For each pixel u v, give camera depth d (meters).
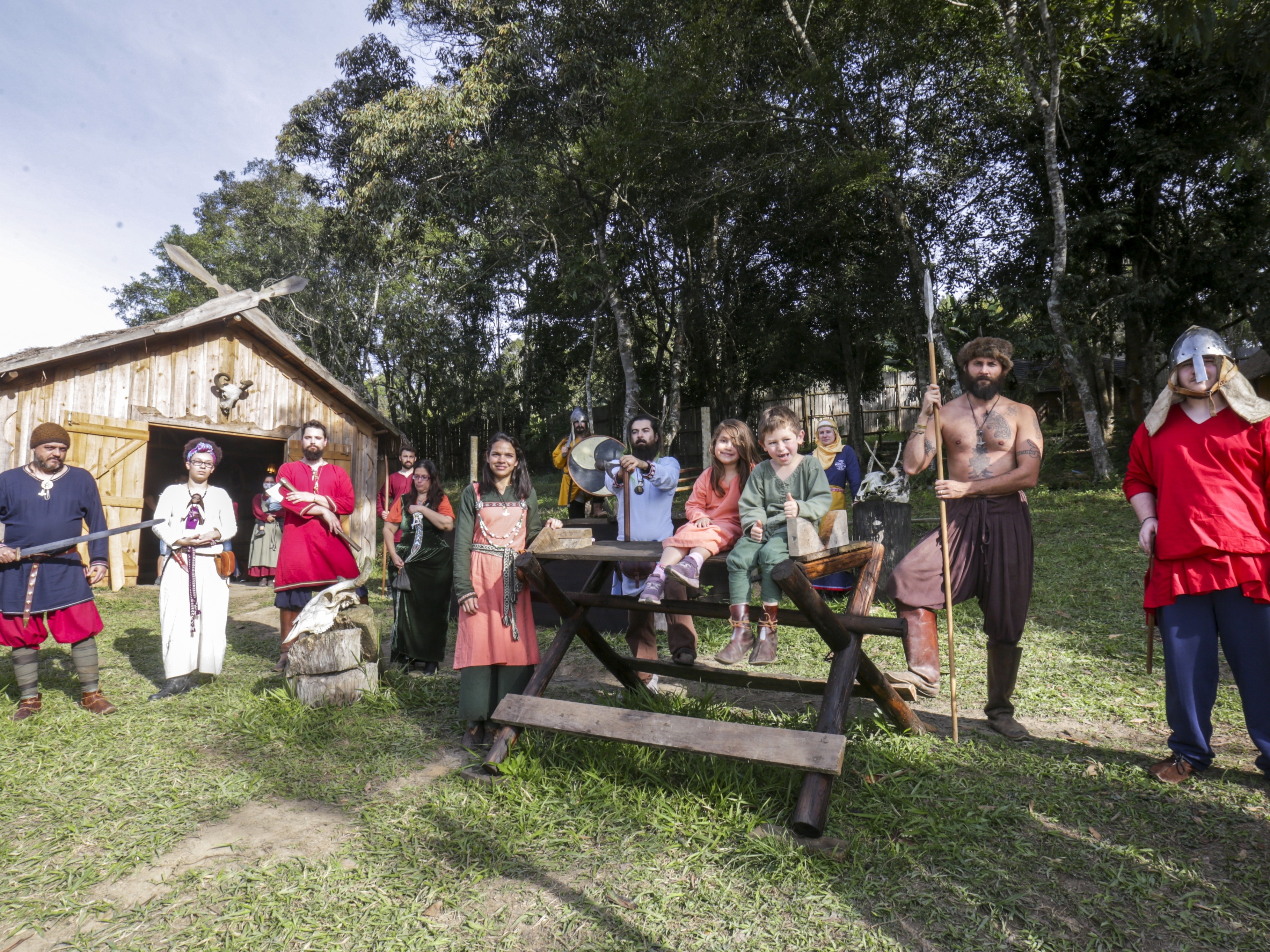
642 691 4.33
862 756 3.38
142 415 10.73
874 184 14.58
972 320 18.48
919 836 2.75
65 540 4.54
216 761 3.75
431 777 3.52
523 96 19.56
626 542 4.14
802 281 20.38
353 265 25.45
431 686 5.02
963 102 16.03
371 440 13.68
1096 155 16.98
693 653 4.03
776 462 3.43
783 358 21.00
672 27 17.28
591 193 18.95
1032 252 17.48
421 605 5.46
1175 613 3.17
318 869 2.69
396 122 19.11
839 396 28.42
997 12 13.59
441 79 21.11
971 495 3.58
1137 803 2.95
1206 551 3.05
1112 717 3.99
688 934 2.26
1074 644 5.39
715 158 16.38
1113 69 15.65
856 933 2.23
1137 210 17.02
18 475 4.55
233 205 30.77
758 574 3.45
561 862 2.69
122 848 2.88
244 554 15.52
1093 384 20.95
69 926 2.40
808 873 2.52
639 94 15.11
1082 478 15.14
